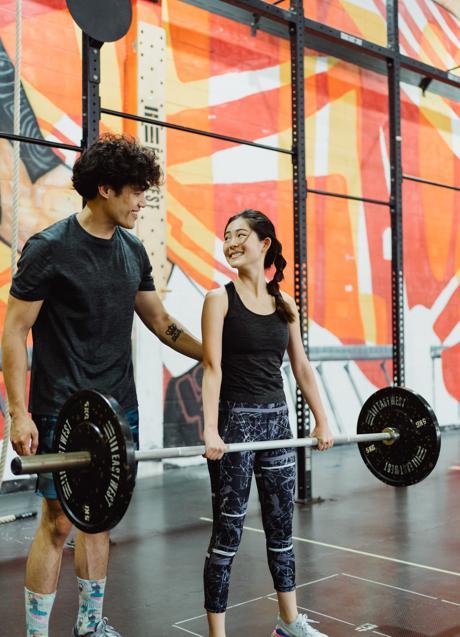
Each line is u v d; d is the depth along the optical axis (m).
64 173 4.17
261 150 5.19
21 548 2.72
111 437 1.31
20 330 1.51
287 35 5.25
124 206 1.53
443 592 2.18
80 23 2.52
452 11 6.84
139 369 4.34
